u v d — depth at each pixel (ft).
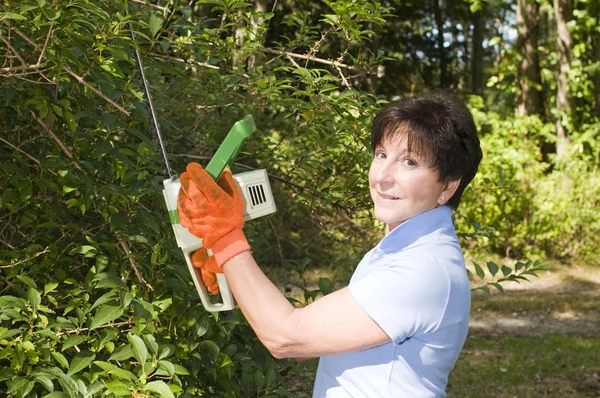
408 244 5.01
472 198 34.42
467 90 67.26
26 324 7.15
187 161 9.86
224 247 4.79
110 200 7.54
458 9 66.33
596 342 23.24
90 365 6.72
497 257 35.22
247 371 7.95
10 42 7.06
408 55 59.52
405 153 4.97
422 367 4.91
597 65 39.99
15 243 8.13
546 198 35.04
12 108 8.11
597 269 34.14
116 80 7.06
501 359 21.47
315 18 34.91
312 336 4.71
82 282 8.49
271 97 8.62
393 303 4.72
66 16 6.55
